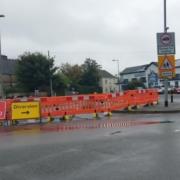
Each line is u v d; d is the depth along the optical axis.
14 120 22.67
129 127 18.06
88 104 25.72
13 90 87.62
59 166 9.87
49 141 14.25
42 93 83.81
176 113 26.91
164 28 29.91
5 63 114.75
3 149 12.78
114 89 158.50
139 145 12.68
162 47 29.91
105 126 18.97
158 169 9.22
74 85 109.38
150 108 29.95
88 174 8.94
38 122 23.12
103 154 11.30
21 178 8.78
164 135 14.85
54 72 85.00
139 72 139.50
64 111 24.61
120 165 9.77
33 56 84.31
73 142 13.77
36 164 10.21
